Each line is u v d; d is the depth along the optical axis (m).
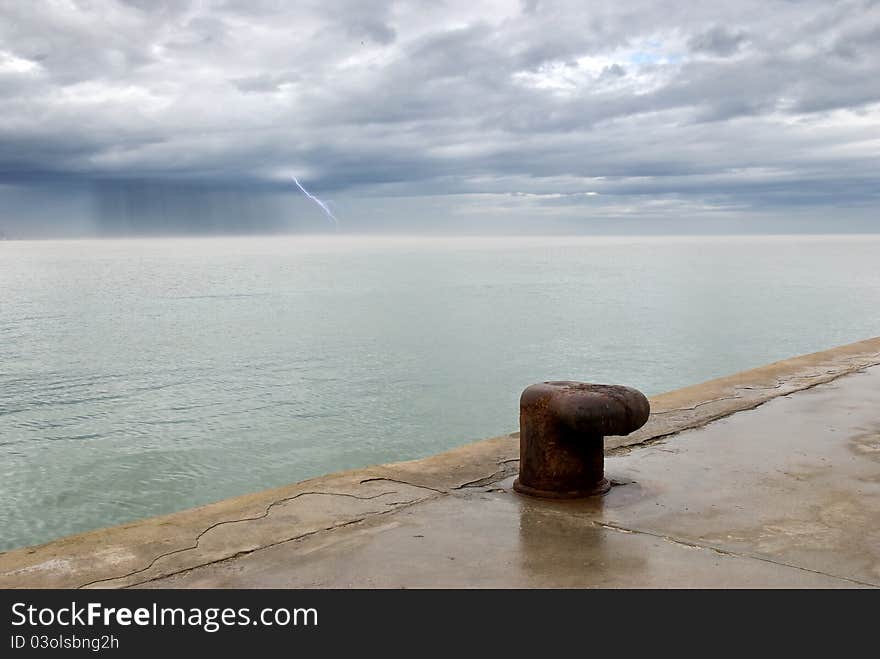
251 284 125.69
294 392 37.38
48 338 58.31
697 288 112.31
